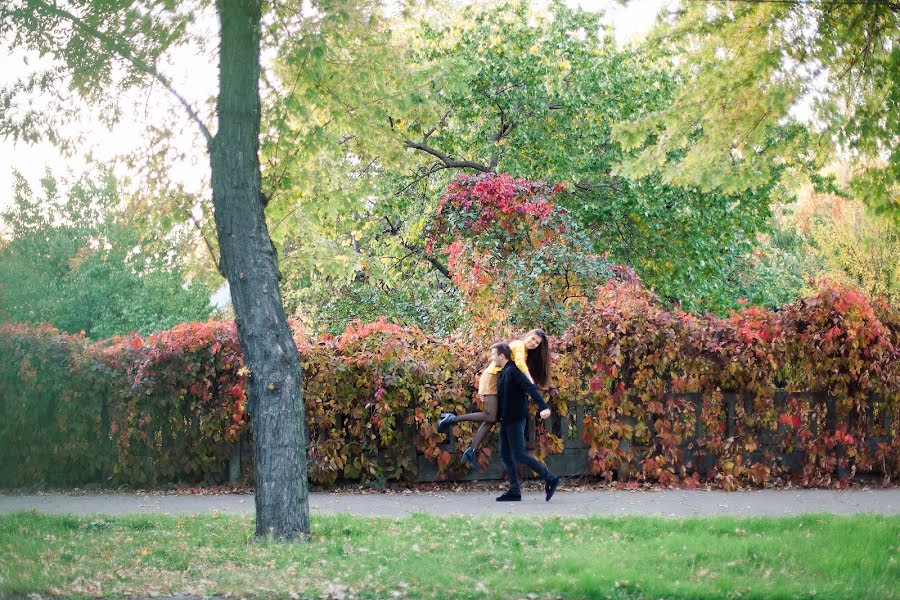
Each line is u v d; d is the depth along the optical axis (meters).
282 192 9.68
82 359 11.62
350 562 6.32
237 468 11.70
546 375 10.12
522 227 16.47
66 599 5.49
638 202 21.42
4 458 11.66
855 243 27.75
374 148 10.22
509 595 5.34
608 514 8.51
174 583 5.82
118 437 11.62
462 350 11.48
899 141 9.34
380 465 11.22
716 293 24.19
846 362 10.88
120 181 9.52
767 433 11.00
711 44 9.51
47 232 42.12
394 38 10.25
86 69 8.90
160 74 8.24
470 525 7.71
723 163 9.81
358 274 20.47
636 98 21.95
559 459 11.18
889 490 10.40
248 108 7.65
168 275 40.84
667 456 10.90
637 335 10.94
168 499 10.52
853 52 9.24
